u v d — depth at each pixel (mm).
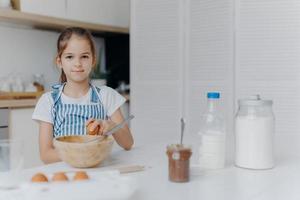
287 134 2824
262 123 1021
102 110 1406
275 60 2846
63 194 634
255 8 2885
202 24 3094
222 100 3020
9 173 777
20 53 3049
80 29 1324
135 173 963
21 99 2574
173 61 3240
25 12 2619
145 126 3398
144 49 3381
